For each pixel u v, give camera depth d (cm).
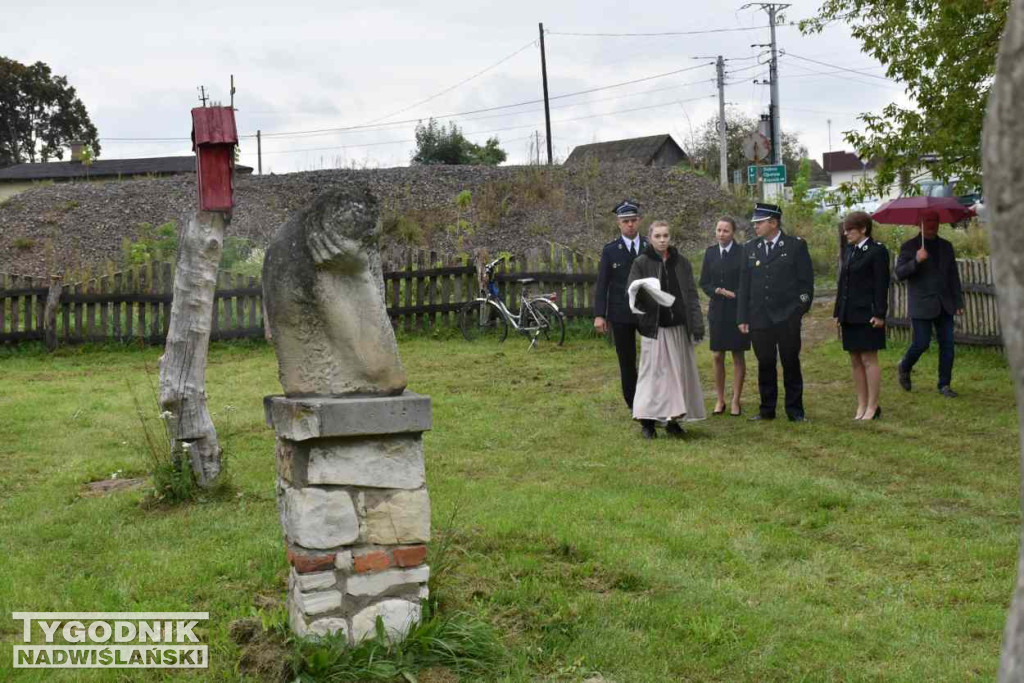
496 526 643
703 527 667
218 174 750
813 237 2395
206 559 597
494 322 1658
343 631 447
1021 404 120
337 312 454
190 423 754
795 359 1027
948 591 550
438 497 738
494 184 2688
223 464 771
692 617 507
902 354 1345
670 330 948
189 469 745
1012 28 119
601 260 1072
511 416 1077
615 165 2914
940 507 720
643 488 775
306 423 432
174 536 653
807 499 732
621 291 1052
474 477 824
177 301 754
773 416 1041
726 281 1070
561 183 2734
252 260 2200
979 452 873
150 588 552
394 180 2744
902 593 551
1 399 1209
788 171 5897
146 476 836
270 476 823
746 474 807
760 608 525
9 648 466
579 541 614
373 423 439
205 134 746
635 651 469
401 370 464
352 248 450
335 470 443
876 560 609
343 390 458
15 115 6650
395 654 446
